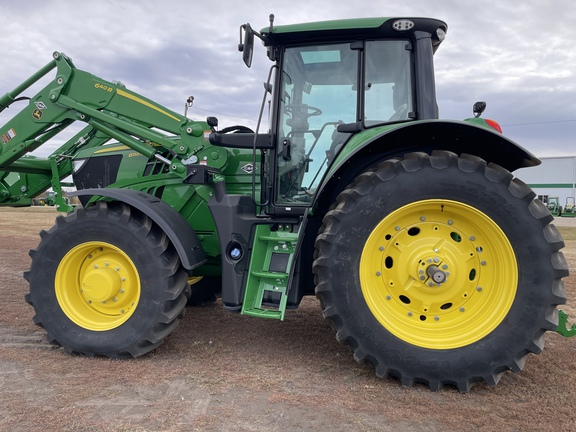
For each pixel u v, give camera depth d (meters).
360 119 3.50
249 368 3.23
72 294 3.59
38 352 3.51
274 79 3.63
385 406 2.66
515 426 2.44
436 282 2.95
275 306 3.29
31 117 4.37
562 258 2.87
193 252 3.49
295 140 3.61
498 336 2.83
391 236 3.07
